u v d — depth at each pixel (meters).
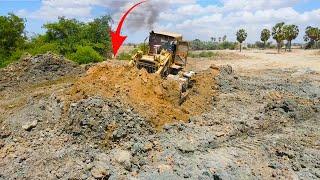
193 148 10.57
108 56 36.91
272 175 9.21
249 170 9.41
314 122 13.84
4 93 18.56
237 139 11.95
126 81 13.69
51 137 11.00
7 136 11.19
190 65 37.81
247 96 18.08
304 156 10.41
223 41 88.31
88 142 10.59
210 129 12.40
